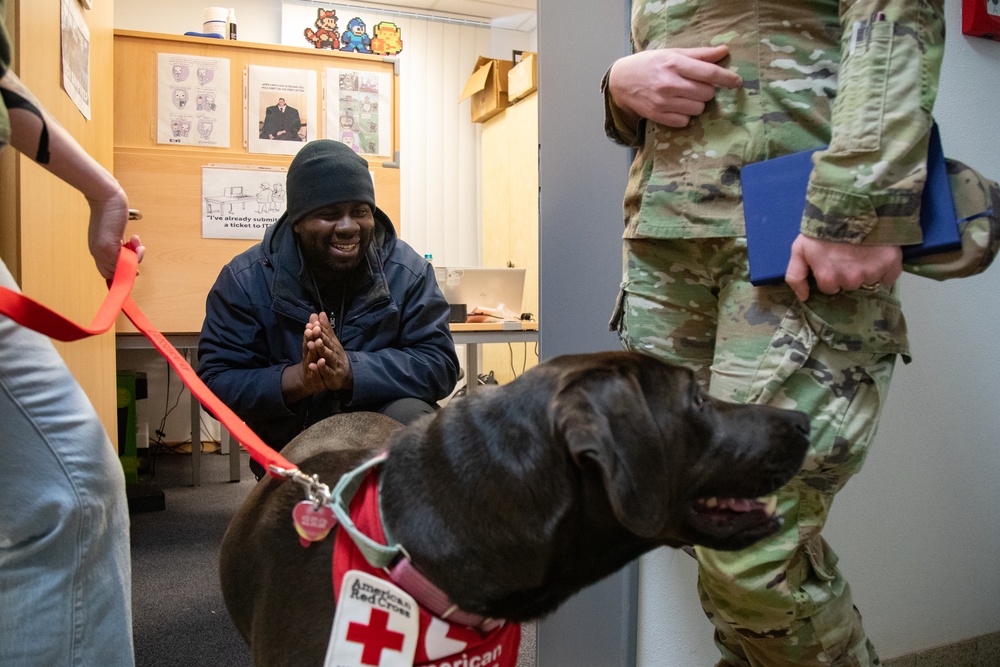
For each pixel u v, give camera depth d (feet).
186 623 7.52
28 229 5.71
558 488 3.29
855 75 3.37
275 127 11.30
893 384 6.16
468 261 20.26
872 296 3.86
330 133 11.55
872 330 3.84
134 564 9.27
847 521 6.07
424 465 3.51
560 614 6.38
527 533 3.30
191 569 9.11
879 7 3.35
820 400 3.84
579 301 6.17
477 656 3.42
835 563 4.47
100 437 3.98
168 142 10.93
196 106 11.00
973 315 6.46
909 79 3.29
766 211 3.79
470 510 3.34
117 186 4.33
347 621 3.23
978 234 3.32
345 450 4.29
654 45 4.41
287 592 3.68
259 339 7.13
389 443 3.76
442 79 20.03
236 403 6.69
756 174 3.84
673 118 4.17
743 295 4.10
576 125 6.13
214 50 11.05
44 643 3.81
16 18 5.36
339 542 3.43
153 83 10.85
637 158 4.68
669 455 3.41
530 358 18.31
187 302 10.32
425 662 3.32
